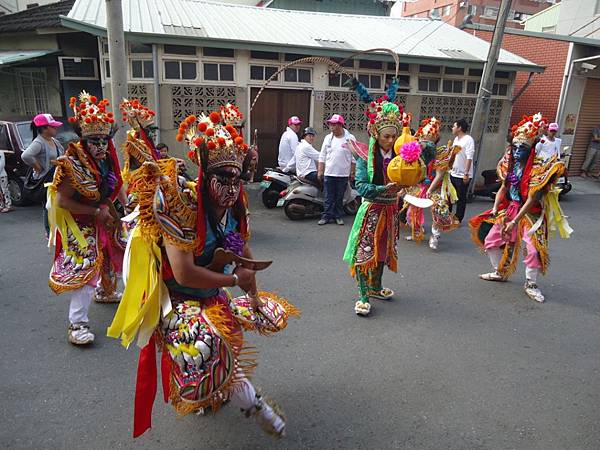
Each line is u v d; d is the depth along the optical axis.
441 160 5.83
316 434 2.61
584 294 4.78
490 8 35.41
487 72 9.16
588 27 14.48
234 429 2.63
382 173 3.83
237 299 2.56
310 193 7.44
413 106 10.72
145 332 2.15
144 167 1.95
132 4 10.14
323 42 9.82
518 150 4.33
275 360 3.35
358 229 3.96
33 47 11.38
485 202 9.88
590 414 2.86
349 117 10.26
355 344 3.61
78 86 11.22
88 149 3.30
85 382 3.03
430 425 2.71
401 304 4.38
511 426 2.72
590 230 7.65
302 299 4.41
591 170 13.09
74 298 3.40
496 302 4.50
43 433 2.56
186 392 2.10
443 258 5.80
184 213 2.00
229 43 8.89
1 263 5.16
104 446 2.48
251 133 9.83
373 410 2.83
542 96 13.45
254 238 6.43
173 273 2.03
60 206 3.25
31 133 8.18
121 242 3.76
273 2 15.60
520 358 3.49
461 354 3.51
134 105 3.62
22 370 3.14
